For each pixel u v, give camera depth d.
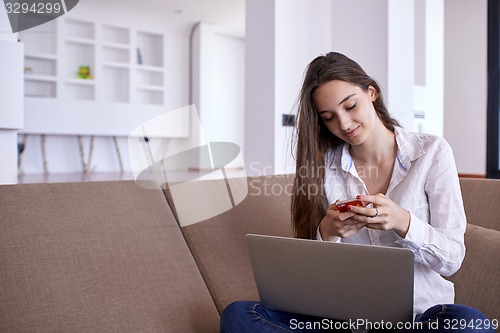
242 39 9.62
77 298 1.18
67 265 1.22
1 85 2.96
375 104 1.38
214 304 1.42
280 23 3.97
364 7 3.74
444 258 1.15
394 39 3.61
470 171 6.73
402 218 1.13
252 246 1.14
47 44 7.40
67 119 7.26
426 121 4.18
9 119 3.00
